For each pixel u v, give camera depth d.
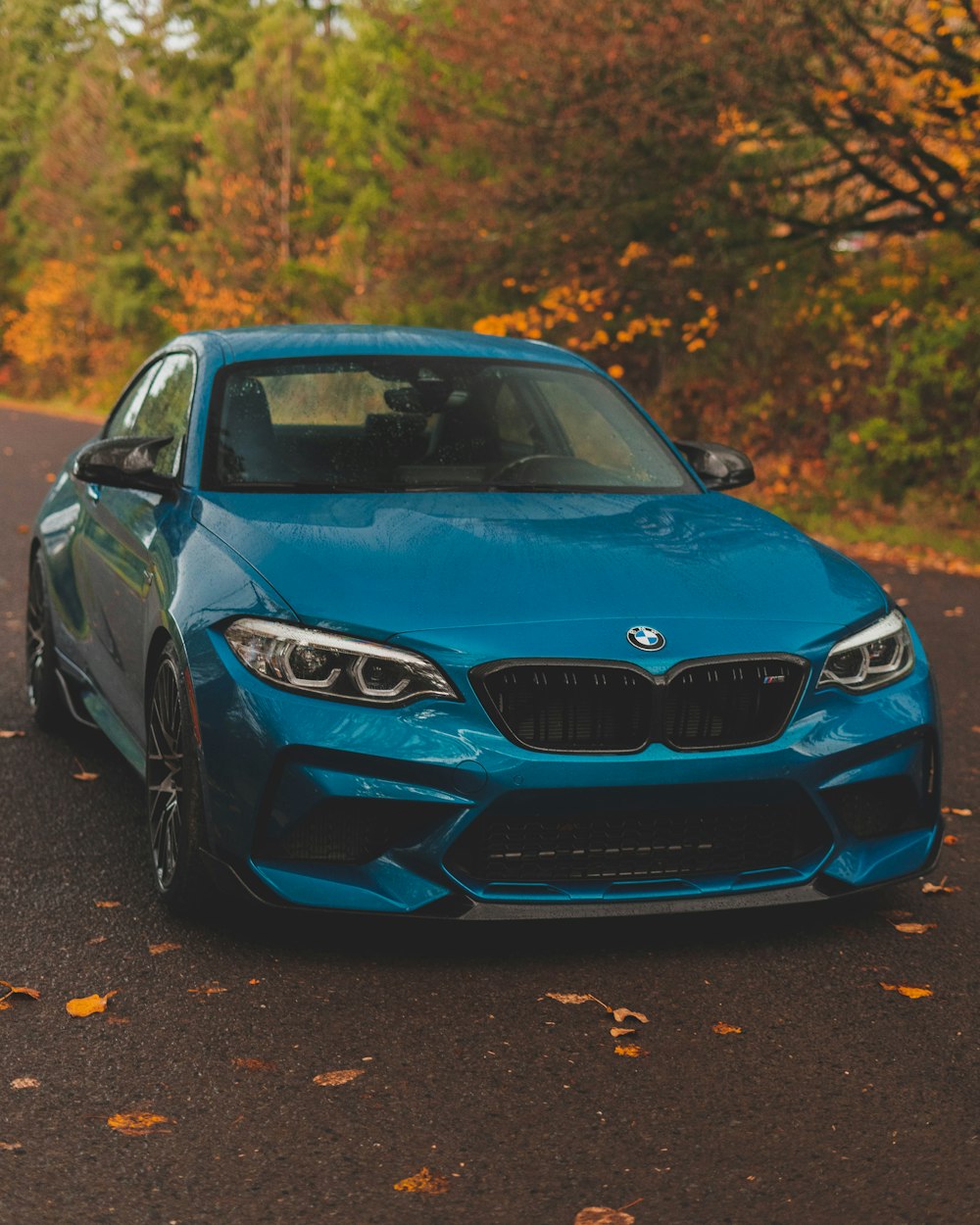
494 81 14.99
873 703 3.66
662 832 3.47
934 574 11.15
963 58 11.36
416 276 18.53
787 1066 3.02
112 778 5.18
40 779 5.14
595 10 13.74
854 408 15.77
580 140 14.79
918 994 3.40
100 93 52.56
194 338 5.18
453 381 4.85
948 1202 2.49
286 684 3.41
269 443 4.45
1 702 6.29
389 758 3.33
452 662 3.37
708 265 15.16
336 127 28.05
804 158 14.00
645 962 3.58
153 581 4.08
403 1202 2.47
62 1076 2.94
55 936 3.69
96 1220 2.41
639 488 4.59
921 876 3.80
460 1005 3.30
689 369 17.25
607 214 15.25
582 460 4.69
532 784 3.34
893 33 12.24
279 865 3.43
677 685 3.43
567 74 13.98
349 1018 3.23
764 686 3.50
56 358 46.28
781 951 3.67
